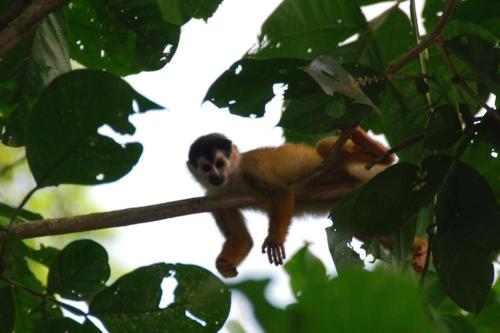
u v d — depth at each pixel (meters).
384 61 10.79
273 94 8.26
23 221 8.30
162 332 6.39
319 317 2.72
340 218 7.62
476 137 7.60
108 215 7.84
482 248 7.26
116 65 10.02
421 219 9.18
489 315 10.10
